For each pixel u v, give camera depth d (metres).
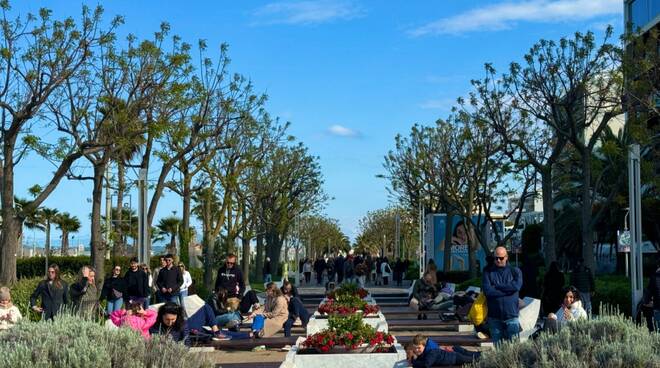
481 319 15.66
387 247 101.19
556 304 19.95
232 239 39.16
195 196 38.66
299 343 13.76
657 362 6.95
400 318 23.45
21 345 6.98
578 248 41.84
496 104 30.20
